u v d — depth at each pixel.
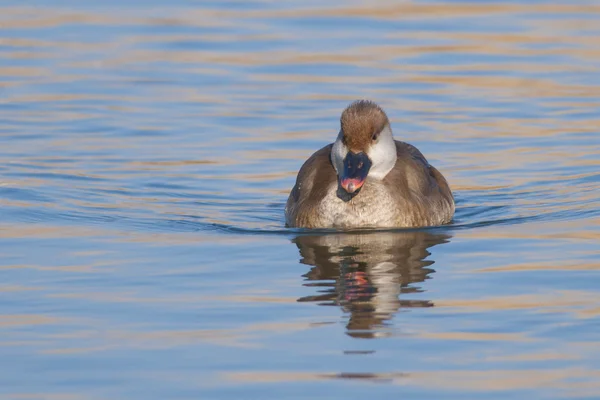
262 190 15.29
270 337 9.32
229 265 11.58
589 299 10.19
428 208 13.66
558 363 8.70
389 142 13.61
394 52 23.23
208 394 8.16
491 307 10.04
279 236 12.97
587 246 12.12
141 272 11.27
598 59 22.52
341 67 22.09
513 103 19.66
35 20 26.45
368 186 13.45
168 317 9.83
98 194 14.84
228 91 20.53
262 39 24.48
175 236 12.84
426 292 10.55
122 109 19.36
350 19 26.38
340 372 8.55
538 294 10.40
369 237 12.91
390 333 9.41
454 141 17.58
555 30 25.02
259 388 8.26
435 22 25.89
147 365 8.71
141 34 25.06
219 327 9.57
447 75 21.52
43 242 12.45
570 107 19.34
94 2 28.78
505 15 26.62
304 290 10.65
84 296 10.43
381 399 8.07
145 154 16.86
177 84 21.03
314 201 13.52
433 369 8.62
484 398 8.09
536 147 17.16
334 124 18.52
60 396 8.14
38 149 17.03
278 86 20.81
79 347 9.09
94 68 22.19
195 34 25.02
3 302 10.23
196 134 17.95
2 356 8.90
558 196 14.74
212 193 15.09
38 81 21.16
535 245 12.27
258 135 17.94
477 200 14.77
